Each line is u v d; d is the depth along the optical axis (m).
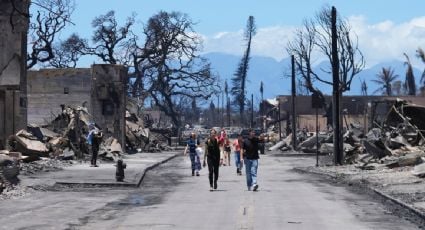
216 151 22.48
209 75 88.44
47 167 29.64
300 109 100.19
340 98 37.91
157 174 32.34
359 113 92.75
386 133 37.25
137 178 26.58
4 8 34.12
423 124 40.38
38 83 59.34
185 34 87.19
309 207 16.97
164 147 70.38
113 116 57.69
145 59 86.06
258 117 135.12
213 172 22.55
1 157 22.20
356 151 37.91
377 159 33.75
